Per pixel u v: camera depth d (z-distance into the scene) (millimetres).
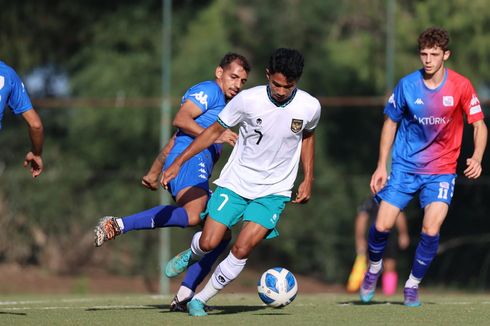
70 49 76000
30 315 25266
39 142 25328
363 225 48656
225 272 24828
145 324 22641
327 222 67438
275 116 24062
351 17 74250
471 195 62844
